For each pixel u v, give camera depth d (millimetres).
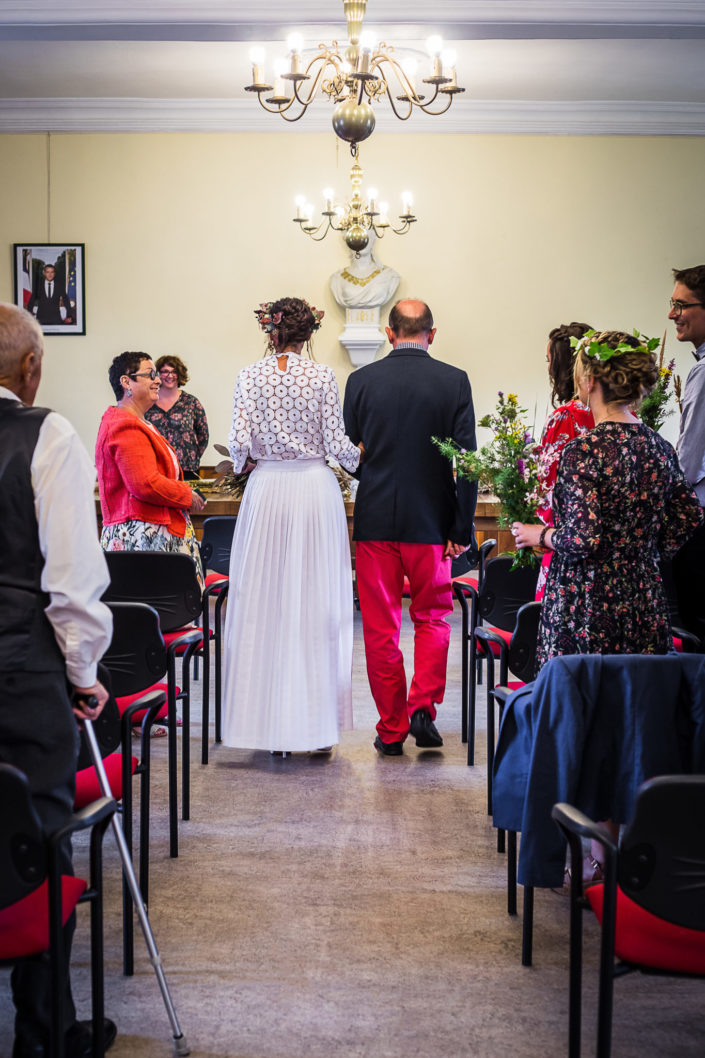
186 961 2523
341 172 8781
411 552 3986
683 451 3510
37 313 8938
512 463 2965
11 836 1655
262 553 3791
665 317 8953
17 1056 1957
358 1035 2209
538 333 8938
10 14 5918
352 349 8812
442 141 8766
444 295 8906
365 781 3814
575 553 2436
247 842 3254
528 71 7793
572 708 2129
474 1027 2242
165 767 3982
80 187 8836
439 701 4152
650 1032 2236
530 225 8844
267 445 3814
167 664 3105
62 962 1721
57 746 1864
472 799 3635
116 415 3990
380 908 2811
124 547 4027
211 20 5930
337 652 3879
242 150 8789
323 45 5602
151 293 8922
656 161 8797
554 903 2855
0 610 1830
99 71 7895
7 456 1841
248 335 8938
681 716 2135
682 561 3205
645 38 6164
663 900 1693
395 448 3941
